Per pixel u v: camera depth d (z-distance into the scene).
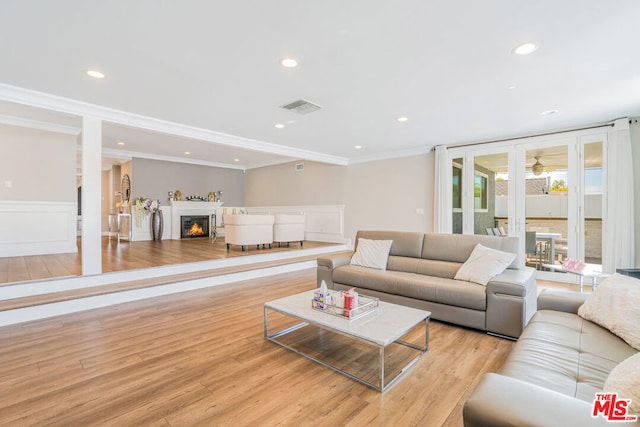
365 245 4.02
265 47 2.40
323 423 1.61
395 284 3.22
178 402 1.77
